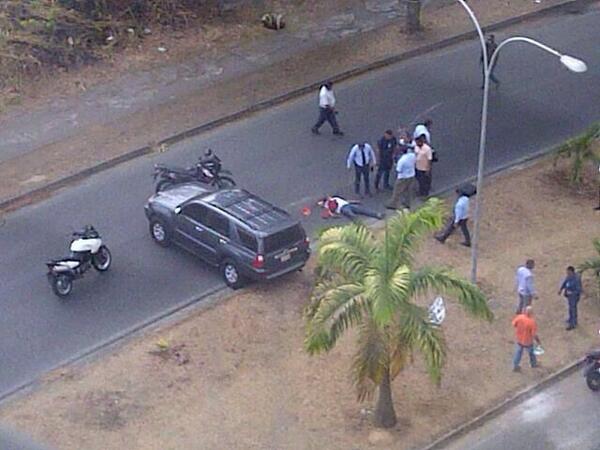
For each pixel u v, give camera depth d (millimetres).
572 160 63844
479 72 72938
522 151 65000
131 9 76688
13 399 47250
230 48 75375
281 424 45906
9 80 70875
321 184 61438
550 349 50281
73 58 73125
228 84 71625
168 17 77125
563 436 45906
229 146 65375
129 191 61594
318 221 58281
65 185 62344
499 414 46906
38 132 67125
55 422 45969
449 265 55188
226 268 53688
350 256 42844
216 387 47781
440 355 42406
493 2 81625
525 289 51031
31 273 54781
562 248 56719
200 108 69125
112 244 56719
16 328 51156
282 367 48844
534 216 59344
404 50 75125
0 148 65625
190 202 54781
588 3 82250
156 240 56688
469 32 77312
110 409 46625
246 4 79750
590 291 53812
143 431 45562
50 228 58344
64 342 50344
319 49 75312
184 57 74312
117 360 49219
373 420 46000
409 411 46719
